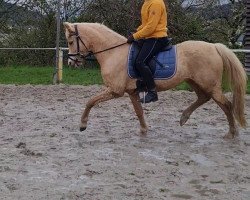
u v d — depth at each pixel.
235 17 23.61
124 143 7.07
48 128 8.05
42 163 5.95
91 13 21.03
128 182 5.28
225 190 5.08
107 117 9.17
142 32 6.79
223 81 7.17
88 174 5.53
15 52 21.33
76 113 9.55
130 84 7.08
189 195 4.91
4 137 7.35
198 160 6.23
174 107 10.47
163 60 6.93
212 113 9.80
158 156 6.38
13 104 10.68
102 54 7.14
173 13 20.58
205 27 22.67
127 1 20.77
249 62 17.05
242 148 6.91
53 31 21.38
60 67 14.62
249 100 11.67
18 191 4.93
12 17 22.02
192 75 7.04
